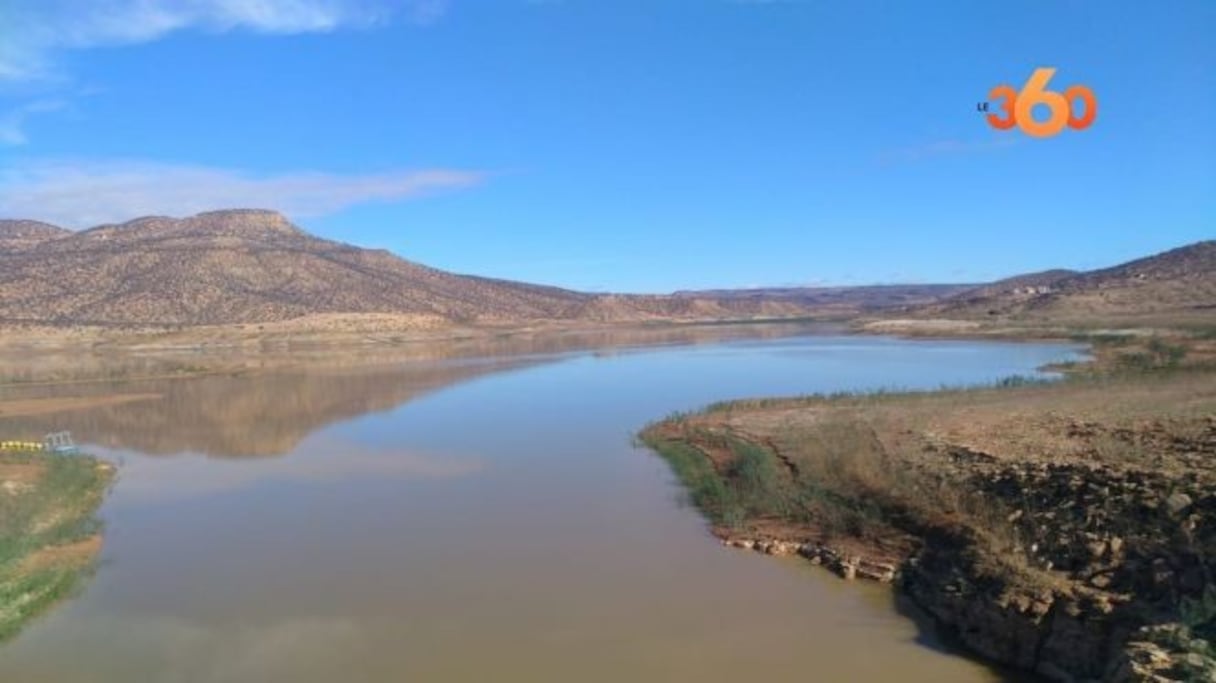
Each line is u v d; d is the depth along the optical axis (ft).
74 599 49.96
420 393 149.18
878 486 60.13
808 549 54.29
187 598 49.52
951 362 176.04
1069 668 36.88
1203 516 39.83
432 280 624.18
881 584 48.83
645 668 39.34
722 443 85.05
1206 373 104.22
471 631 43.78
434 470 81.51
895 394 107.55
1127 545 40.86
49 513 67.62
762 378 158.40
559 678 38.60
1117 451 55.77
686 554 54.90
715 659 40.04
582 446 91.76
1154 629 34.19
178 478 82.12
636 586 49.39
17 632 45.24
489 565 53.57
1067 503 47.06
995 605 40.88
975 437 69.92
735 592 48.19
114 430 115.34
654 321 606.14
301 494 73.51
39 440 106.42
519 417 115.34
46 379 188.34
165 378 190.60
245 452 95.14
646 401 129.59
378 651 41.83
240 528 63.46
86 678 39.88
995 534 47.14
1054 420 74.23
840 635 42.45
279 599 48.91
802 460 71.87
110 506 71.56
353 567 53.98
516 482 75.46
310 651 42.06
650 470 78.84
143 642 43.68
